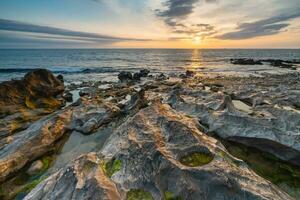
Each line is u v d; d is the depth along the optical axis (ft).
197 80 126.72
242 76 146.30
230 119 43.21
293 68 198.80
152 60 370.73
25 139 40.81
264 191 20.49
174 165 23.03
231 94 79.15
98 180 21.56
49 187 23.40
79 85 117.91
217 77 140.56
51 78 91.50
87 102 66.90
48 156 39.65
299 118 40.81
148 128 34.24
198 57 462.60
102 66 252.42
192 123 38.99
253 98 71.10
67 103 81.76
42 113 65.67
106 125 53.78
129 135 32.22
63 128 48.93
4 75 165.07
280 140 34.09
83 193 20.02
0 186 31.63
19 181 32.83
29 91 76.02
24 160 36.06
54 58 394.93
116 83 127.03
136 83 125.18
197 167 23.07
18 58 379.76
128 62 321.93
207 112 50.16
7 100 66.80
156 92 92.02
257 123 39.65
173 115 42.42
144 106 64.80
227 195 19.81
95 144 44.16
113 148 30.35
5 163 33.37
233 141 39.65
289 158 33.12
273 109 47.80
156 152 25.32
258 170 31.91
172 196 20.51
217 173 21.77
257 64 256.11
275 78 124.16
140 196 20.76
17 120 57.52
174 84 113.09
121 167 25.13
